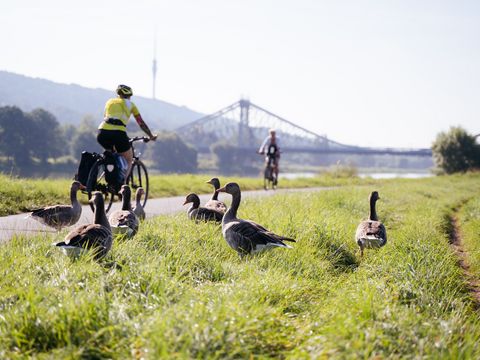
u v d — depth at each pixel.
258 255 8.41
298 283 7.08
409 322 5.60
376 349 4.95
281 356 5.00
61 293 5.66
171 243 8.22
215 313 5.16
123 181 11.58
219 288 6.27
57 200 14.87
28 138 131.38
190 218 10.69
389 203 19.95
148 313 5.32
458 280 9.11
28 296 5.40
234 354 4.73
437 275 8.48
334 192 19.56
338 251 10.07
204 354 4.62
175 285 6.18
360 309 5.89
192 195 11.21
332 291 7.26
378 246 9.88
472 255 11.70
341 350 4.84
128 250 7.49
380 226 10.14
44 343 4.97
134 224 8.84
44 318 5.11
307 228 10.61
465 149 88.50
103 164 11.47
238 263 8.37
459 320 6.13
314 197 17.11
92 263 6.67
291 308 6.33
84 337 4.94
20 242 7.89
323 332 5.32
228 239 8.62
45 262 6.76
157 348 4.55
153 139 12.38
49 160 141.00
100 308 5.28
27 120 133.62
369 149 198.12
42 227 10.79
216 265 7.50
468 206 22.25
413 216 16.14
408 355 4.87
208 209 10.69
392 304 6.31
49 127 140.00
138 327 4.98
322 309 6.22
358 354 4.76
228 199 16.16
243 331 5.03
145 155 178.75
